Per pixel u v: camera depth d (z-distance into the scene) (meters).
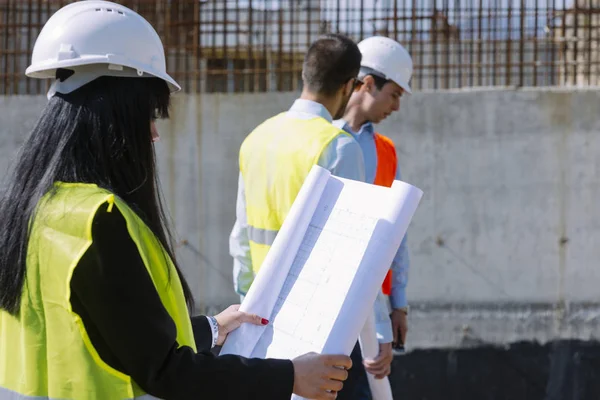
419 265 5.64
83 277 1.43
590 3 6.13
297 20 6.46
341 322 1.70
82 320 1.45
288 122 2.87
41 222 1.49
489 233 5.63
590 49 6.18
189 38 6.60
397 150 5.69
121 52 1.59
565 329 5.57
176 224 5.81
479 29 6.12
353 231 1.81
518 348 5.59
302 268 1.87
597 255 5.58
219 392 1.55
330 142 2.71
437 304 5.63
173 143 5.84
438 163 5.67
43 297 1.49
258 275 1.92
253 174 2.91
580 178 5.61
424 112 5.68
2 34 6.51
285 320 1.82
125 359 1.46
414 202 1.77
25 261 1.51
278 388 1.60
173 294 1.57
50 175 1.52
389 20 6.13
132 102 1.60
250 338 1.86
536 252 5.61
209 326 1.90
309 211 1.94
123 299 1.44
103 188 1.51
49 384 1.48
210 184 5.82
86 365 1.47
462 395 5.60
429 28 6.12
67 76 1.60
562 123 5.62
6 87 6.22
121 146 1.57
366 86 3.55
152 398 1.52
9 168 1.61
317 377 1.64
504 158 5.64
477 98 5.66
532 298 5.60
